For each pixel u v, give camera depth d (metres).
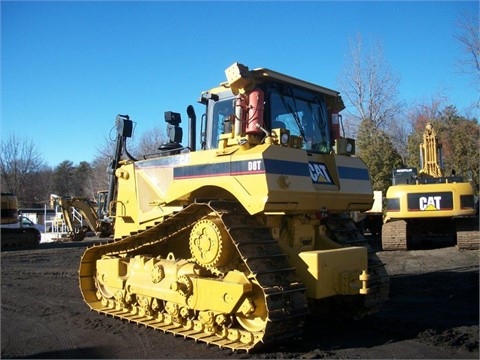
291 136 6.42
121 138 8.91
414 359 5.58
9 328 7.45
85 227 25.02
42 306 8.98
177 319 6.92
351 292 6.21
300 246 6.76
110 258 8.47
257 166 5.84
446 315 7.49
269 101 6.78
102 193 11.21
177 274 6.84
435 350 5.90
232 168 6.11
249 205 5.85
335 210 6.97
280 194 5.82
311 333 6.70
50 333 7.13
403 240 15.34
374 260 7.24
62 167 68.94
